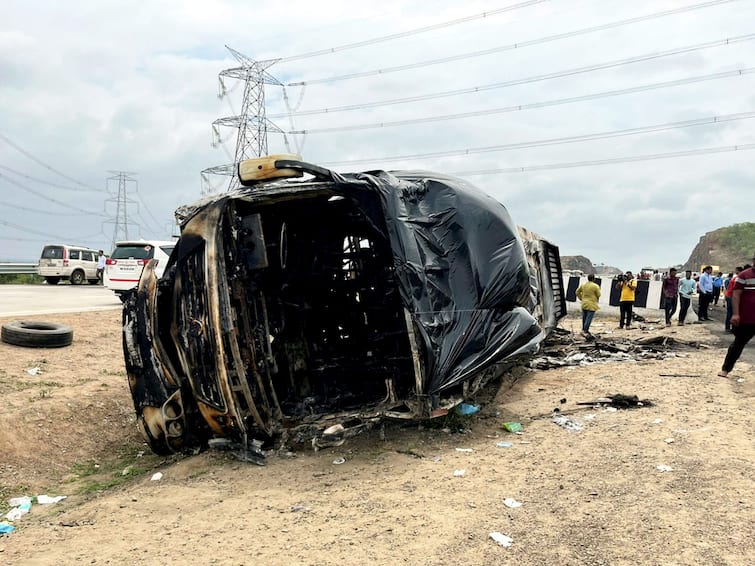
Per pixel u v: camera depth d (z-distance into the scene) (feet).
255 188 20.88
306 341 26.20
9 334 34.94
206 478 18.80
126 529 15.14
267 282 24.47
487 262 21.95
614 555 12.27
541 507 14.93
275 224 24.63
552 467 17.95
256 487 17.70
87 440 24.43
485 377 25.98
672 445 19.61
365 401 24.20
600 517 14.14
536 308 37.99
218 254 19.93
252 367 20.97
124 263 56.03
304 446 20.90
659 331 57.36
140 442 25.39
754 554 12.14
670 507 14.55
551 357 41.88
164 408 20.53
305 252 26.22
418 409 20.16
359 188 20.62
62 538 14.85
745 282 30.58
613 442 20.29
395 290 25.50
